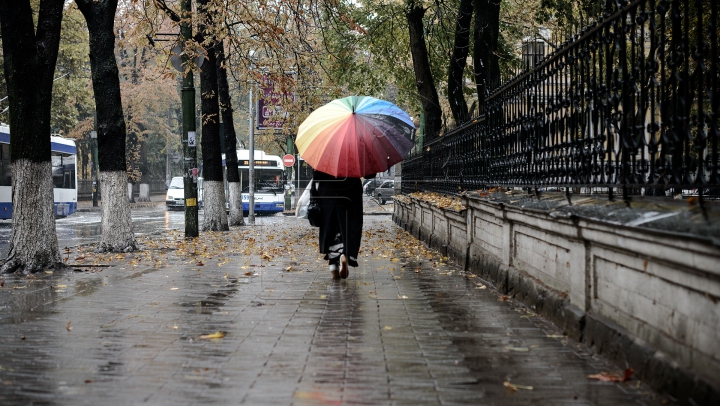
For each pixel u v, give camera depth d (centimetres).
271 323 843
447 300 1006
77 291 1133
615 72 732
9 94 1473
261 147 6588
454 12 2525
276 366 638
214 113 2850
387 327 809
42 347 720
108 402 534
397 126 1209
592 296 700
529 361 646
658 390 527
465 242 1408
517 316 870
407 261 1573
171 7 2448
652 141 654
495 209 1087
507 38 2966
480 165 1481
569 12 2186
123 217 1853
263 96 2780
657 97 646
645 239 530
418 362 650
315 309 941
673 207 587
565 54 904
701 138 571
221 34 2252
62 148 4291
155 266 1521
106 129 1825
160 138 8544
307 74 2800
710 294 458
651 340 556
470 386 570
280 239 2402
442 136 1992
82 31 5034
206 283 1224
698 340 479
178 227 3250
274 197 4838
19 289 1167
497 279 1094
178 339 755
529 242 944
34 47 1454
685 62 593
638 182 682
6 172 3428
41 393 558
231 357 673
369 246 1995
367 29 3188
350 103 1214
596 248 683
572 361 642
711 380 455
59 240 2505
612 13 748
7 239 2619
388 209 5438
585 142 833
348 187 1233
